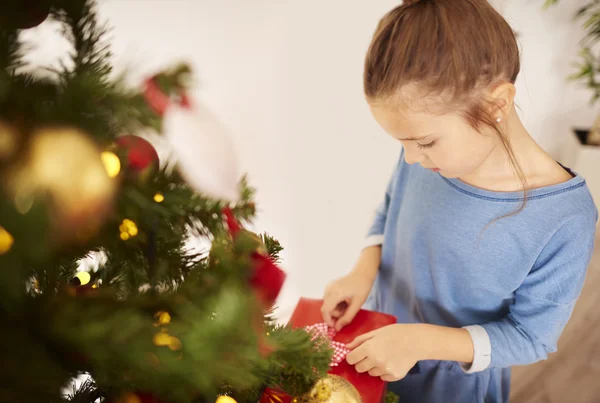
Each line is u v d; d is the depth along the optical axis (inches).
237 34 46.1
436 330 28.1
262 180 55.7
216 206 16.1
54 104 11.2
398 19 21.9
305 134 54.7
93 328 10.2
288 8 47.2
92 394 15.7
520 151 26.8
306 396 21.4
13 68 11.9
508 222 27.4
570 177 26.9
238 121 49.1
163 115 11.1
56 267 14.2
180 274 16.2
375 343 26.6
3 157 9.1
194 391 12.8
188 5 42.1
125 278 16.5
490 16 21.5
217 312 11.8
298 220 60.1
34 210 8.6
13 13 11.7
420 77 21.2
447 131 22.7
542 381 54.6
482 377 33.1
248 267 14.2
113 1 37.9
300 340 15.9
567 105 64.5
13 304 10.6
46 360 10.6
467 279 30.7
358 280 34.0
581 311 62.1
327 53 50.6
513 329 29.0
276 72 49.8
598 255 68.9
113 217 13.2
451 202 29.6
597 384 53.7
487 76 21.6
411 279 34.4
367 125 55.6
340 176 58.1
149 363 10.2
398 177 35.2
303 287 63.9
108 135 12.4
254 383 15.2
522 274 28.2
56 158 9.0
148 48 41.1
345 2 48.2
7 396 10.0
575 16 55.8
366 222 60.6
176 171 15.0
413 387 35.2
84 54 14.5
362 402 22.8
